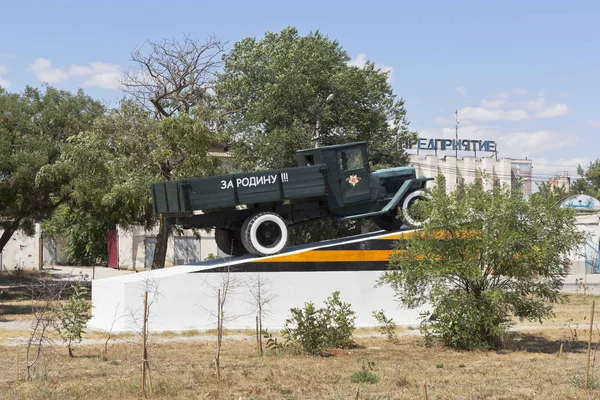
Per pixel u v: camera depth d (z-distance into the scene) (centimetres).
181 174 2891
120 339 1914
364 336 2002
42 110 3092
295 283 2131
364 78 4397
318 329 1694
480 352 1708
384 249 2211
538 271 1697
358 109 4359
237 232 2298
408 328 2167
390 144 4391
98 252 5709
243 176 2062
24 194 2928
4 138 2875
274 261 2119
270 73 4300
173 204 2030
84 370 1430
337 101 4306
